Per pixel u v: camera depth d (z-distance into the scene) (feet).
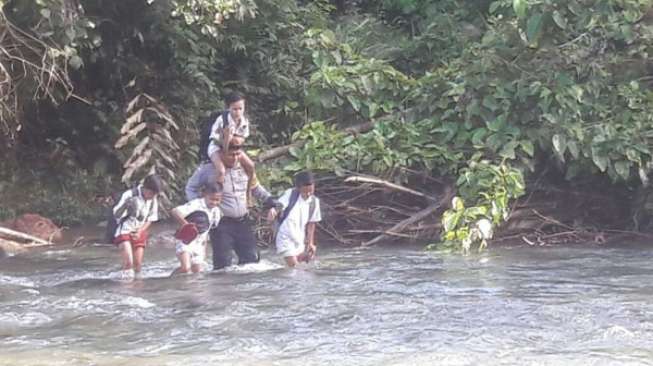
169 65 88.48
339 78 77.30
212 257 64.49
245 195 60.59
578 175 74.38
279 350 37.99
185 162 87.86
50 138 90.12
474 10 99.71
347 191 72.90
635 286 52.60
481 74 73.72
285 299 49.14
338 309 46.19
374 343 39.01
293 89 96.68
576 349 37.60
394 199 74.28
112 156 89.25
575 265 60.95
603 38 74.59
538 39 73.10
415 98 77.10
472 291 51.08
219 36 84.69
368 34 102.37
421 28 106.63
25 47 73.87
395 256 65.62
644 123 71.77
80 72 88.12
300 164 72.49
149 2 76.95
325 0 107.65
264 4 92.53
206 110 90.79
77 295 51.24
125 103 88.69
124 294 51.42
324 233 73.36
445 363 35.60
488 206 67.31
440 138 73.97
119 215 58.85
